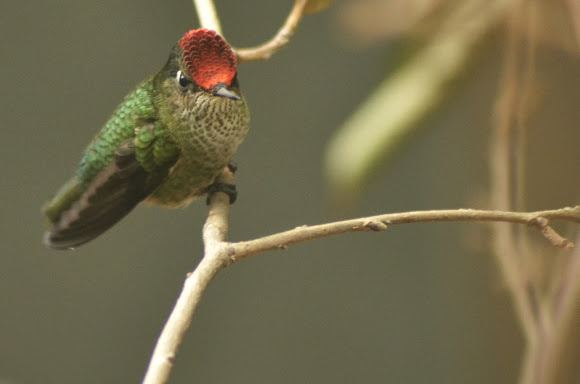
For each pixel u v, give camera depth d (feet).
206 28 15.44
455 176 35.14
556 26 15.48
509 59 15.23
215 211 13.74
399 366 41.42
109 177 17.33
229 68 15.31
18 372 41.04
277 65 40.16
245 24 39.58
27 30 39.73
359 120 17.44
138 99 17.57
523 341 26.86
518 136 14.46
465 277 28.68
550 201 21.36
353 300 41.78
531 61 15.10
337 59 39.65
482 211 10.74
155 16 39.60
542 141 20.99
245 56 15.42
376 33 17.74
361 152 17.25
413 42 17.51
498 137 14.53
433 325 40.75
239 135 16.99
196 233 41.16
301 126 40.45
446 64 17.07
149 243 41.19
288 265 41.88
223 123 16.70
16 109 40.14
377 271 41.68
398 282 41.47
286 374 41.78
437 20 17.31
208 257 10.28
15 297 40.93
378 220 10.58
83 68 39.99
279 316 41.78
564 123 20.75
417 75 17.28
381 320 41.65
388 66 17.76
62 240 16.88
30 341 41.11
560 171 21.16
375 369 41.63
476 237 15.47
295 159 40.65
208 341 41.78
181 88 16.66
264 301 41.78
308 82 40.16
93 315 41.22
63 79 40.06
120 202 17.33
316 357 41.70
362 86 39.50
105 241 41.11
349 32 18.15
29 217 40.65
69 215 17.16
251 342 41.78
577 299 11.73
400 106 17.20
